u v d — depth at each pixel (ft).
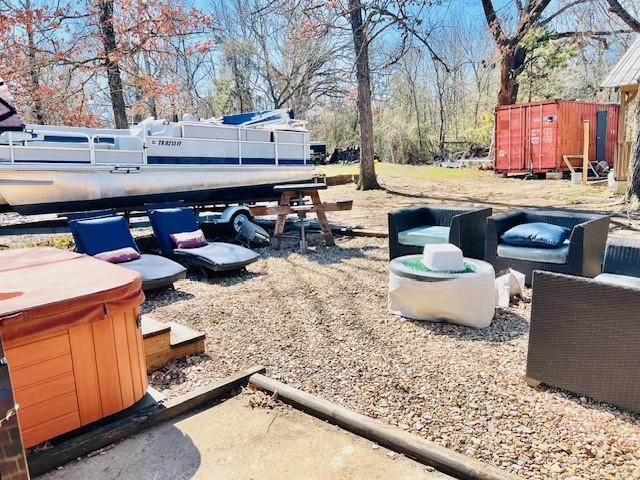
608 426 7.57
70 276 8.43
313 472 6.72
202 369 10.19
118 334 7.98
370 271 18.40
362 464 6.88
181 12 40.68
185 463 7.02
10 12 35.12
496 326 12.11
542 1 41.68
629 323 7.72
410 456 7.00
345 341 11.43
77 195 21.29
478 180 48.34
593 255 14.69
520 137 49.03
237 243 24.75
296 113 81.00
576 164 47.26
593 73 66.49
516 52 53.01
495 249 15.83
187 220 20.31
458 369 9.73
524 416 7.93
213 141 25.88
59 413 7.38
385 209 34.01
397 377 9.46
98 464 7.05
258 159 28.17
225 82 78.95
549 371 8.68
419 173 55.01
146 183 23.43
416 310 12.50
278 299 15.16
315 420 8.09
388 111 90.48
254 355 10.80
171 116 54.60
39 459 6.88
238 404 8.71
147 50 40.93
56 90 41.34
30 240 23.86
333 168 61.98
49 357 7.19
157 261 16.90
